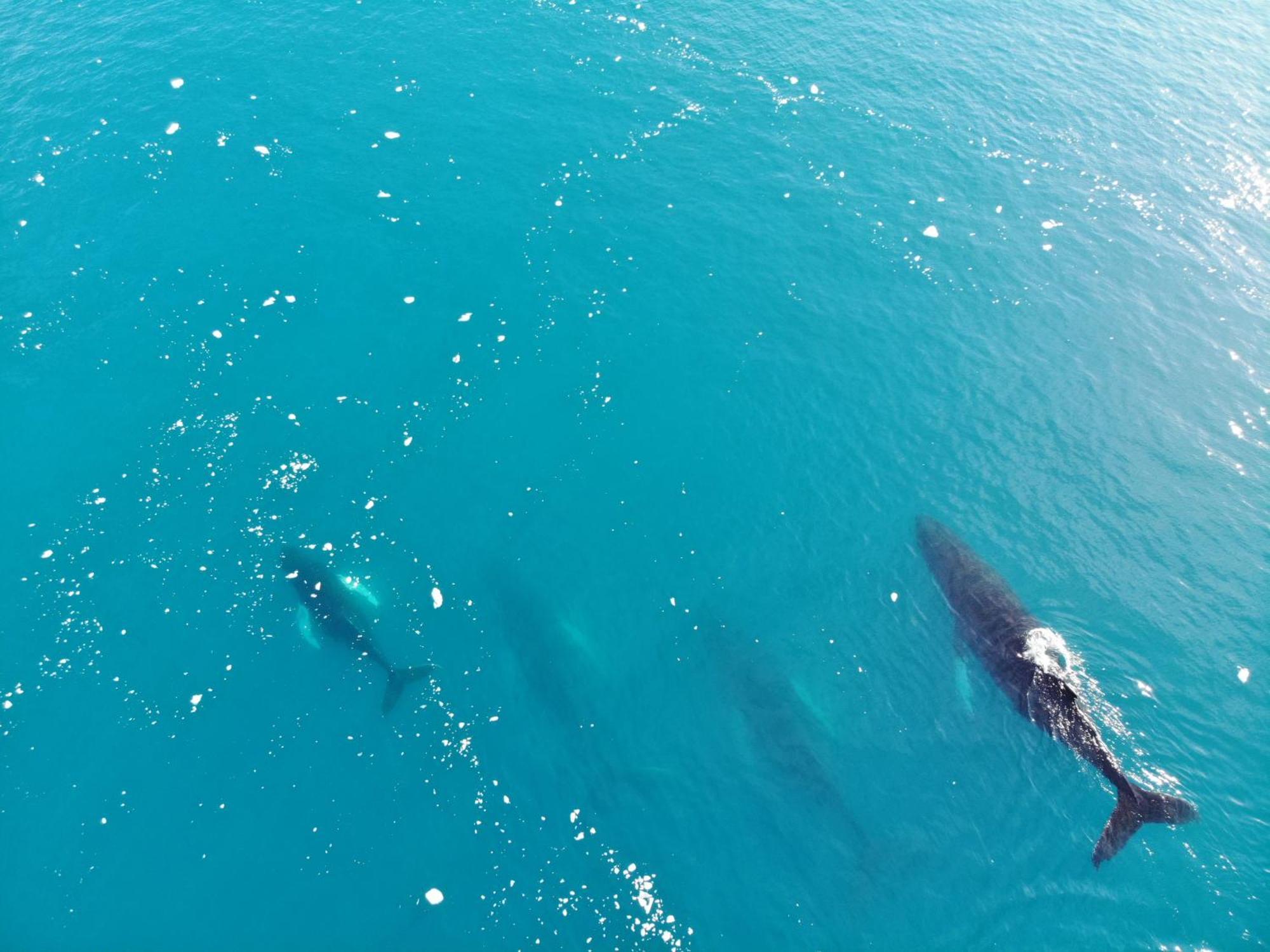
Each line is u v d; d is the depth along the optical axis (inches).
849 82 1599.4
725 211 1374.3
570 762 855.7
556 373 1173.1
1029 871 776.3
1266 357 1170.0
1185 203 1373.0
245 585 981.8
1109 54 1649.9
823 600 975.0
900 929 751.1
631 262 1300.4
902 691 900.6
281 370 1169.4
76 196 1358.3
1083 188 1406.3
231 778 843.4
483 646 941.2
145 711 884.6
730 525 1035.9
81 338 1194.6
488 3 1734.7
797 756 853.2
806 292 1266.0
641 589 986.7
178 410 1126.4
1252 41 1672.0
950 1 1785.2
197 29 1654.8
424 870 789.2
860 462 1087.0
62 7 1689.2
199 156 1427.2
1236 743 841.5
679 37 1686.8
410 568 1003.9
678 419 1128.2
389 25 1679.4
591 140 1478.8
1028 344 1201.4
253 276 1268.5
